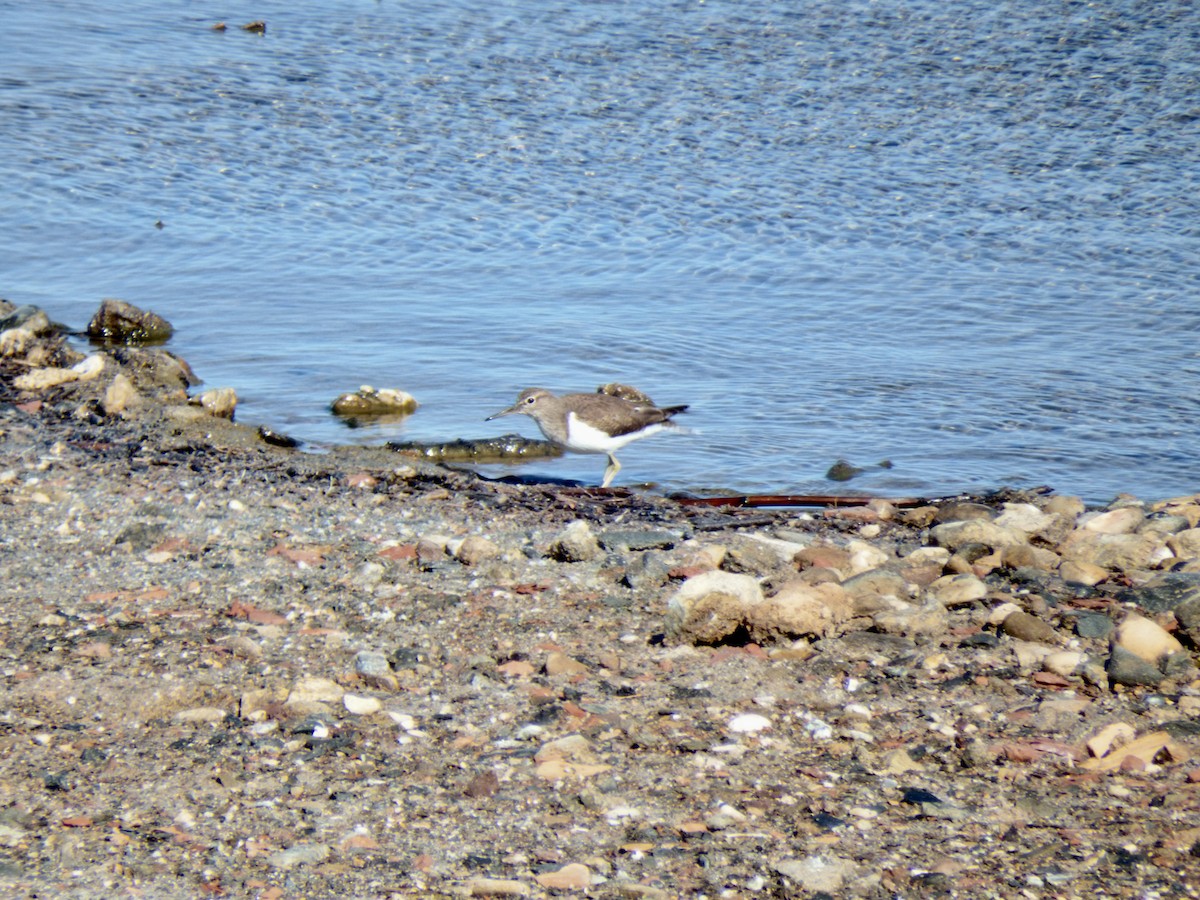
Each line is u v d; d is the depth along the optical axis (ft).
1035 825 25.77
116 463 49.60
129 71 111.96
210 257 80.02
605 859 24.73
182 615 35.24
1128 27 118.32
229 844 24.99
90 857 24.39
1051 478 53.62
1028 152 94.94
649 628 34.96
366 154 95.71
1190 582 36.27
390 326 70.69
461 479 50.37
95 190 89.10
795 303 73.92
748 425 58.90
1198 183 89.30
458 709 30.30
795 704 30.63
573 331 69.92
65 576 38.11
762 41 118.93
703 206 87.40
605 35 121.60
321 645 33.60
